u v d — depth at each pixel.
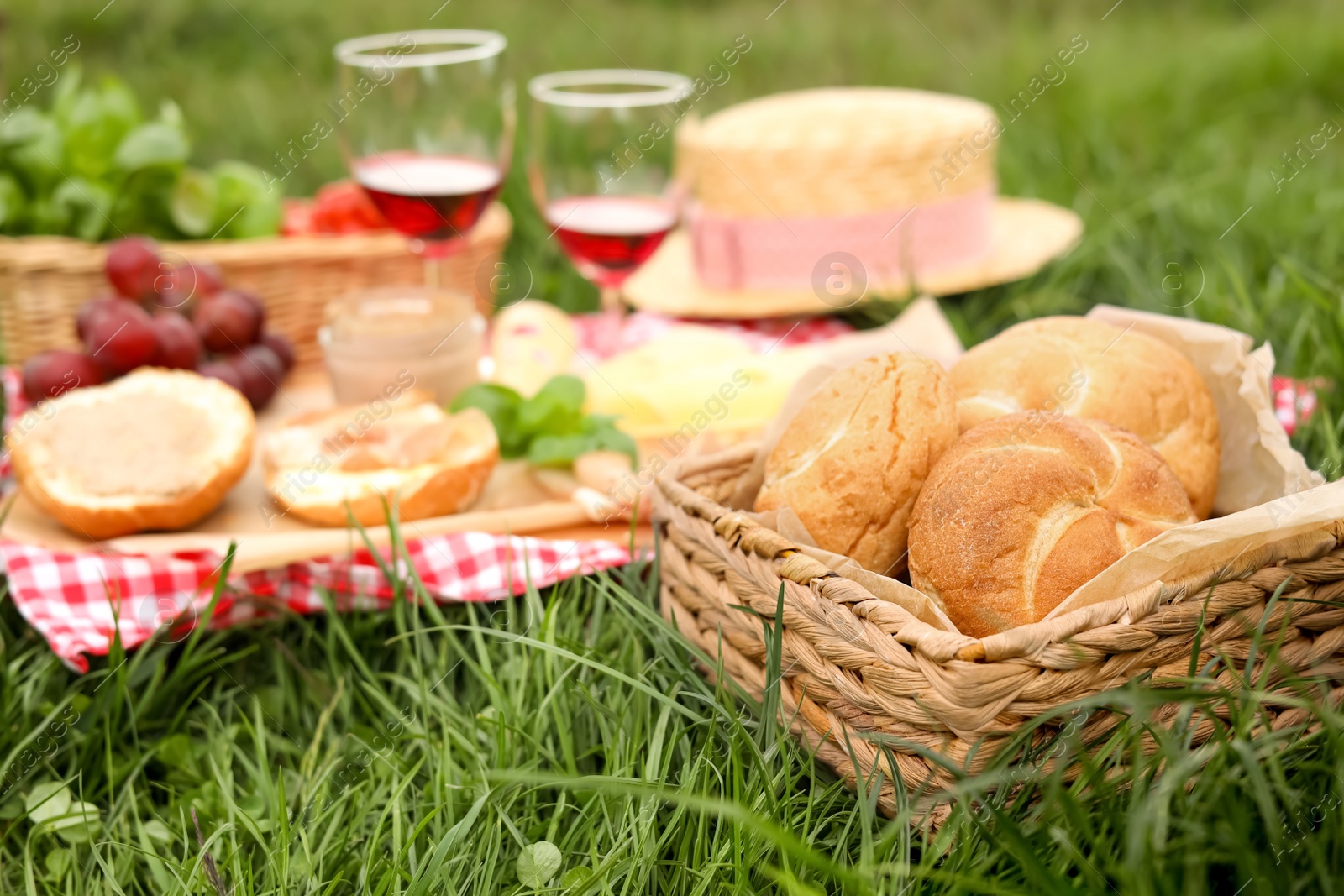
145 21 2.24
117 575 0.91
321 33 2.27
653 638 0.86
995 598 0.79
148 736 0.87
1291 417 0.99
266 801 0.83
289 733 0.88
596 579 0.92
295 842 0.81
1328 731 0.76
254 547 0.91
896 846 0.77
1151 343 0.87
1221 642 0.78
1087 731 0.77
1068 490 0.80
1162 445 0.85
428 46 1.05
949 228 1.18
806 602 0.78
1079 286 1.26
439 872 0.78
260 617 0.91
